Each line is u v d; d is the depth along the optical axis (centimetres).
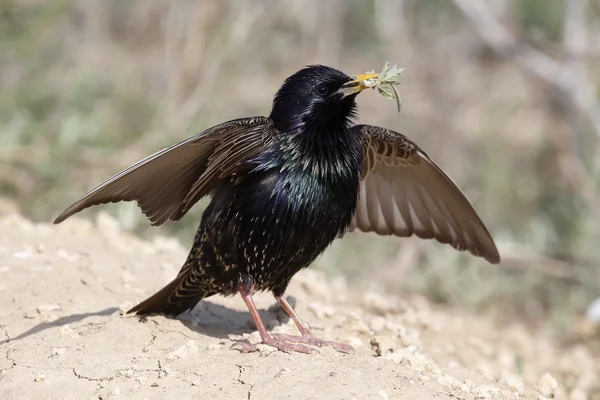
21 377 796
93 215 1474
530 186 1870
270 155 830
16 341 866
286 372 775
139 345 855
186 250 1299
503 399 845
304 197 833
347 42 2347
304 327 902
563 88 1944
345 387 757
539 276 1571
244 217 834
